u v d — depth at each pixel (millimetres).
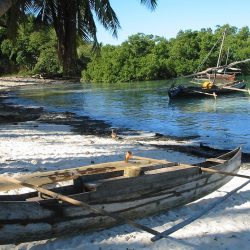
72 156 13391
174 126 24469
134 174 7332
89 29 17047
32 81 76312
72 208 6340
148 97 43406
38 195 6754
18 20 17328
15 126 22531
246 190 9641
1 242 5793
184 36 81562
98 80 76250
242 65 79438
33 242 6594
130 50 78750
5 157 12945
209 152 15555
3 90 60312
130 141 18375
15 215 5781
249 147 17953
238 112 29516
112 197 6867
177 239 6828
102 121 27156
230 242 6828
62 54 17328
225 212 8172
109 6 16078
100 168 7988
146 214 7500
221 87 40219
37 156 13211
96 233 6930
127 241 6719
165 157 14219
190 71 78062
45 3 17375
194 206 8406
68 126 23969
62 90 57844
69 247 6477
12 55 84250
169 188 7758
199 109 32031
